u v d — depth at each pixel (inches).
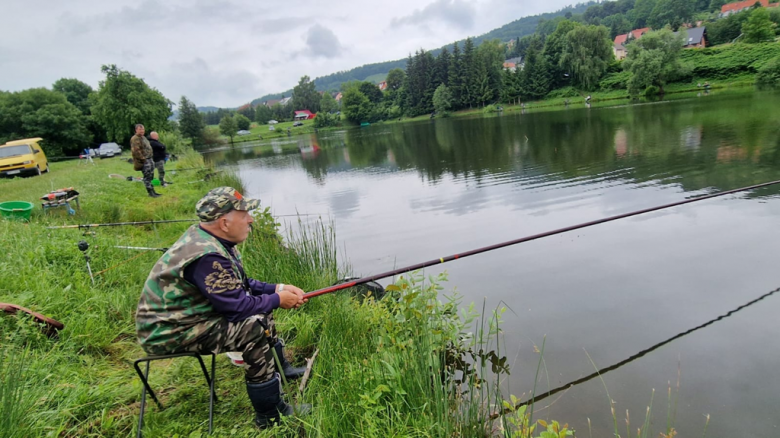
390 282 242.8
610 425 128.2
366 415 110.3
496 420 126.9
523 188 456.1
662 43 2137.1
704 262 232.7
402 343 141.9
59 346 136.3
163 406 118.4
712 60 2162.9
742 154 504.7
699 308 188.9
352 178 663.1
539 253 266.4
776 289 198.8
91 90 2610.7
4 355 122.5
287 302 116.3
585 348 166.4
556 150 705.6
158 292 99.3
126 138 1941.4
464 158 743.7
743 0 5132.9
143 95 1923.0
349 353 146.1
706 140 627.8
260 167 952.3
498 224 339.9
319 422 106.1
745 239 257.9
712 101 1344.7
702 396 137.7
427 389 123.9
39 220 274.5
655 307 192.5
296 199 529.7
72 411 110.7
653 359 157.6
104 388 120.2
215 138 2832.2
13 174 663.1
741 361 152.8
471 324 188.2
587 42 2755.9
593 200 378.3
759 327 171.9
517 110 2709.2
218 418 114.9
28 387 113.3
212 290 98.8
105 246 221.8
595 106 2000.5
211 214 103.4
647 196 374.3
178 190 494.9
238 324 104.4
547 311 196.2
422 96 3750.0
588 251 262.8
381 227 364.2
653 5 6574.8
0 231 225.1
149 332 101.1
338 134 2559.1
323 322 166.1
